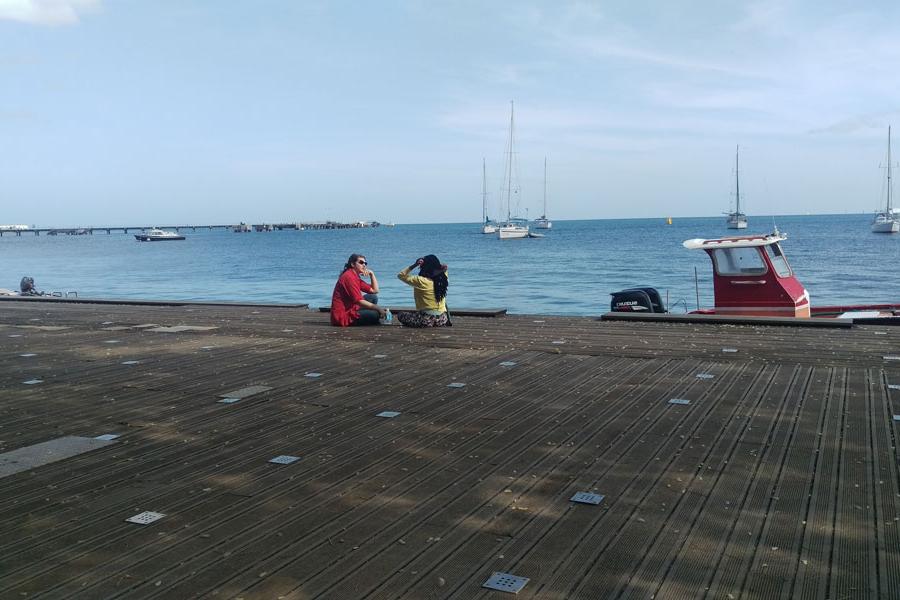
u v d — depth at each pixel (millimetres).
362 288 12281
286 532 3818
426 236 136000
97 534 3840
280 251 86562
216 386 7434
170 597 3154
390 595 3139
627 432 5500
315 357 9039
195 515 4074
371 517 3992
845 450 4957
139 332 11578
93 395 7117
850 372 7418
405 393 6977
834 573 3234
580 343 9633
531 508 4070
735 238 12828
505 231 104312
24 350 9891
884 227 99125
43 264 66188
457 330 11164
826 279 36281
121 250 102125
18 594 3193
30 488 4570
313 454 5152
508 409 6281
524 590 3150
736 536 3639
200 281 42875
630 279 38062
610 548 3537
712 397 6527
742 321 11109
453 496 4277
